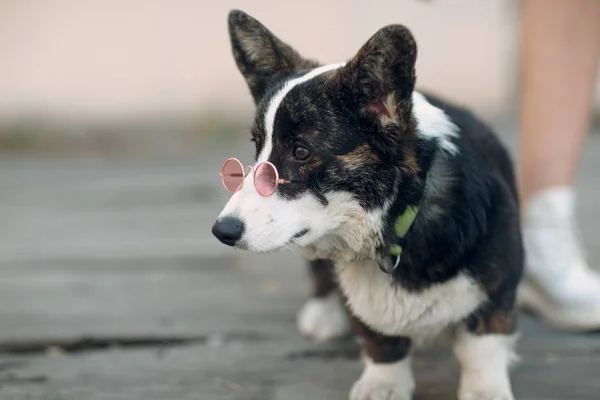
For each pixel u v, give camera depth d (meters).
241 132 8.68
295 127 2.12
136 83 9.66
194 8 9.67
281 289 3.65
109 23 9.56
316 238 2.15
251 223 2.04
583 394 2.46
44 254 4.32
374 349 2.44
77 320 3.28
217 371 2.75
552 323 3.05
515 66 9.36
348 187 2.12
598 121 8.09
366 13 9.40
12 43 9.39
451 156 2.26
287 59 2.51
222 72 9.74
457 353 2.42
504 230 2.28
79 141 8.52
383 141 2.11
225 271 3.95
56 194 5.94
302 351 2.92
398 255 2.19
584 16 2.96
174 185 6.12
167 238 4.61
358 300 2.34
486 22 9.40
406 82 2.04
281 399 2.51
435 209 2.20
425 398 2.48
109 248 4.42
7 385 2.67
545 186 3.04
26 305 3.49
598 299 2.93
